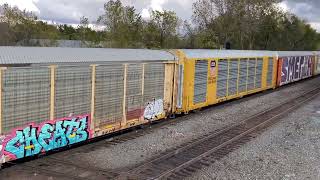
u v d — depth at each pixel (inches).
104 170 464.4
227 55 976.3
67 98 502.3
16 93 434.3
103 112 569.3
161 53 727.1
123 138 617.6
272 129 731.4
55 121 488.4
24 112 446.3
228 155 549.6
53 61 475.5
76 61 509.7
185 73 778.2
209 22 2657.5
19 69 434.0
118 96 596.7
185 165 491.2
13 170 448.8
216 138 649.6
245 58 1095.0
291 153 569.3
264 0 2701.8
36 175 436.1
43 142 475.5
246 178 458.0
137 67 634.2
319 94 1305.4
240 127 742.5
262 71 1258.6
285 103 1071.0
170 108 749.9
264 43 3316.9
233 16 2659.9
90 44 2166.6
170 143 605.6
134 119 641.6
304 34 3799.2
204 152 560.4
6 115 425.7
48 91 474.0
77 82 515.2
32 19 1925.4
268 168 497.0
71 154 522.3
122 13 2186.3
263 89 1290.6
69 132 511.8
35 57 458.6
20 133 444.5
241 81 1085.1
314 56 2047.2
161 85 711.7
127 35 2169.0
